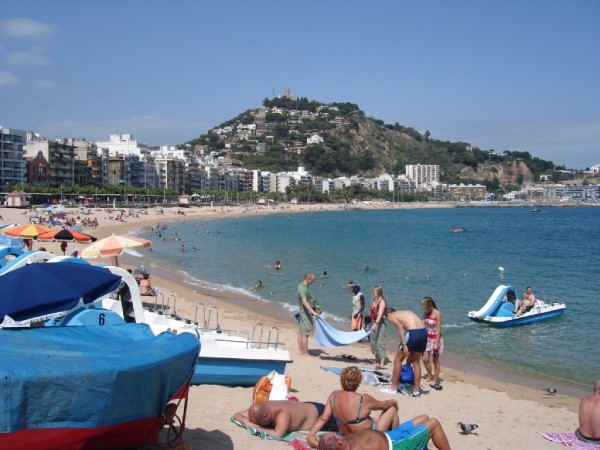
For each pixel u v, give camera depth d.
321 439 6.89
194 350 7.27
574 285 38.03
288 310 25.86
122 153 184.00
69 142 161.88
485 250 67.06
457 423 11.14
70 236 26.52
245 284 34.44
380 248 66.81
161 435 8.88
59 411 5.98
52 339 7.06
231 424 9.59
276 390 10.15
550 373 16.48
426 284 36.19
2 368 5.71
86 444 6.57
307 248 64.31
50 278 7.99
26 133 137.25
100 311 9.92
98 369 6.15
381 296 15.43
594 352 18.89
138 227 96.00
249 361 11.94
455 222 154.25
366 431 7.09
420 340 12.41
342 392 8.41
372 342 15.40
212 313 23.03
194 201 199.88
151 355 6.66
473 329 22.06
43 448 6.04
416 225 133.88
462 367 16.80
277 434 8.97
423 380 14.29
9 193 109.25
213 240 75.12
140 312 10.89
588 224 147.38
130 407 6.57
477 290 33.81
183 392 7.51
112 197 152.38
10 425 5.68
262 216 174.38
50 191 128.62
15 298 7.66
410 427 7.78
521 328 22.33
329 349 17.22
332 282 36.09
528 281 39.66
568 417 12.08
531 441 10.36
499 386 14.70
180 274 38.62
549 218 189.50
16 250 18.52
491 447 9.98
